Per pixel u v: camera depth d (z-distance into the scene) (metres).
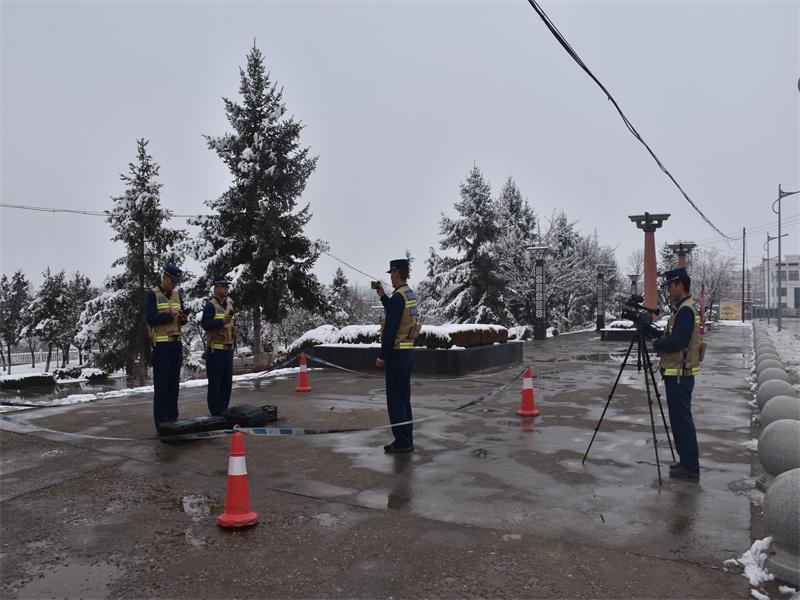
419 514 5.00
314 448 7.32
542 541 4.43
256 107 28.44
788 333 38.16
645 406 10.20
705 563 4.06
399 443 7.08
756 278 118.94
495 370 16.47
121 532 4.68
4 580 3.89
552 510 5.08
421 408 10.12
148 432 8.20
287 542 4.45
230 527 4.70
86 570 4.02
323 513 5.04
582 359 20.19
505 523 4.79
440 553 4.23
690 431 5.96
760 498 5.37
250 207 27.67
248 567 4.04
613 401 10.76
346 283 53.47
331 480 5.97
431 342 15.22
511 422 8.87
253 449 7.27
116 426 8.62
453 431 8.26
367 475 6.14
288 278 27.58
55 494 5.62
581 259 48.00
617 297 61.44
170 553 4.28
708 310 60.44
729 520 4.84
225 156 28.58
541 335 33.84
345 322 30.38
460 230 39.56
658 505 5.20
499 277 38.75
